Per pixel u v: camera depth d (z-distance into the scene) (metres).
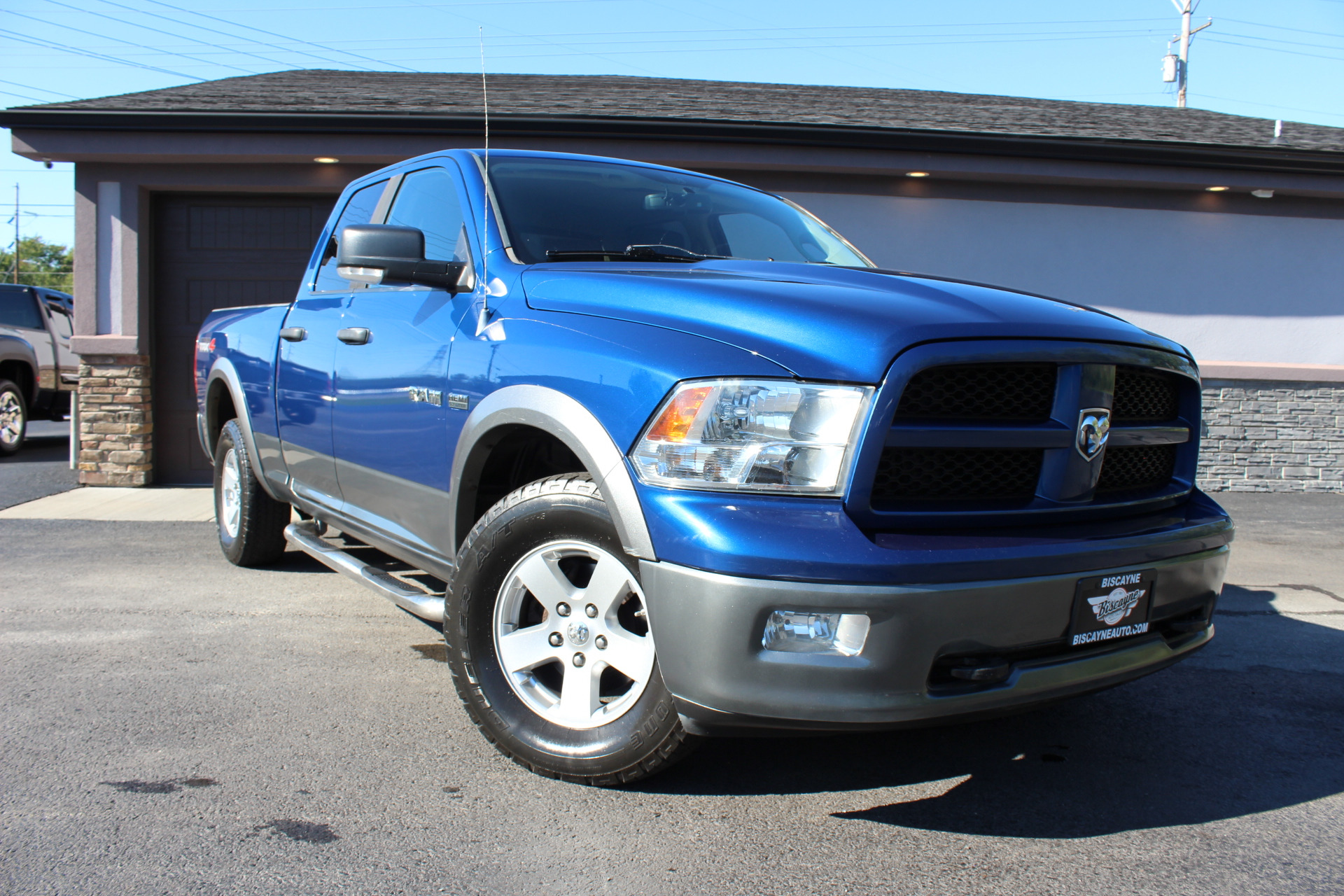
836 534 2.04
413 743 2.85
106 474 8.09
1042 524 2.32
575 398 2.41
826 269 2.83
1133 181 8.27
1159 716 3.30
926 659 2.06
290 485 4.32
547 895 2.05
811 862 2.22
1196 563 2.50
